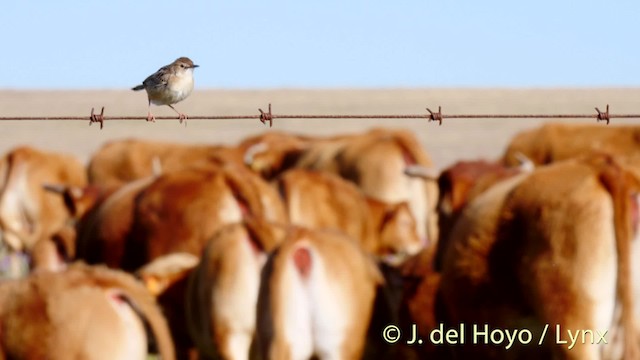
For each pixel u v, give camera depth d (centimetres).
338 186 5428
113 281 3012
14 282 3012
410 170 5772
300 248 3609
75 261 5031
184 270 4138
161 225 4619
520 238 3384
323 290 3597
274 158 7556
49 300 2959
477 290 3472
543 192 3347
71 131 17025
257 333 3638
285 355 3569
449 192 4509
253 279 3878
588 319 3244
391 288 3853
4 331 2959
